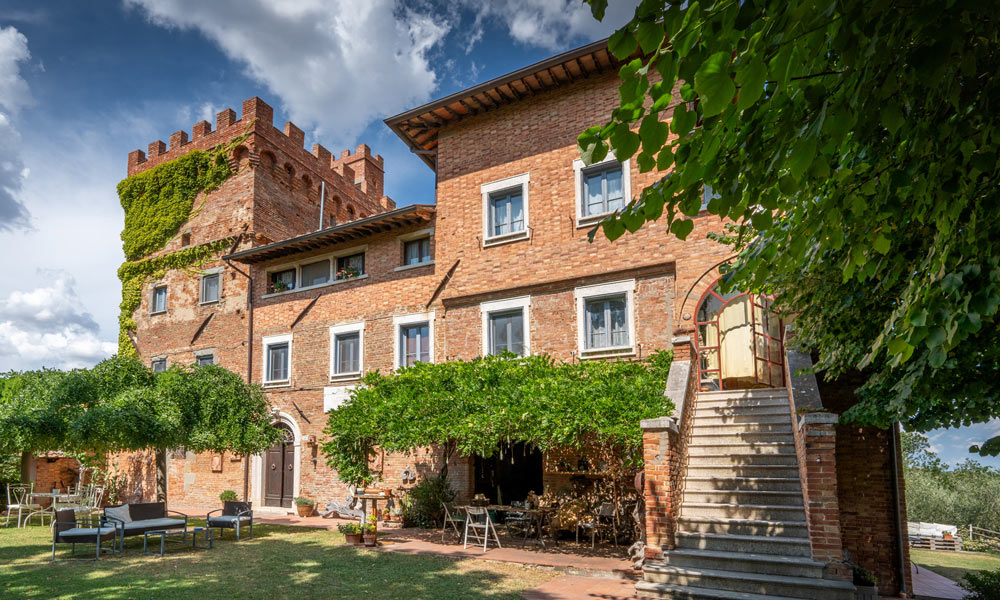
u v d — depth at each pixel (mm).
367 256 19703
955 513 29516
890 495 10844
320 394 19906
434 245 18656
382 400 13641
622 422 10219
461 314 17281
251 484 21125
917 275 3887
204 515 19234
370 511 17906
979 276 3779
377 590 9383
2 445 14969
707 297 14305
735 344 14039
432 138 19375
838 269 6348
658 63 2740
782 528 9023
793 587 8000
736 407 11930
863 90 2766
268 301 21875
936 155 3168
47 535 15227
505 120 17266
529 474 18234
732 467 10531
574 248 15680
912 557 18844
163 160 26359
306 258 21281
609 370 12750
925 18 2371
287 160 25344
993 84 2893
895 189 3463
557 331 15648
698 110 2760
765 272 4691
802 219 4234
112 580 10016
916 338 3496
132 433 14297
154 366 24547
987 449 4707
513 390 12008
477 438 11602
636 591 8906
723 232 12672
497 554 12180
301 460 20016
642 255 14805
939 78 2445
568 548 12859
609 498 14359
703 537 9219
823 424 8516
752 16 2527
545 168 16391
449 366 14070
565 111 16266
